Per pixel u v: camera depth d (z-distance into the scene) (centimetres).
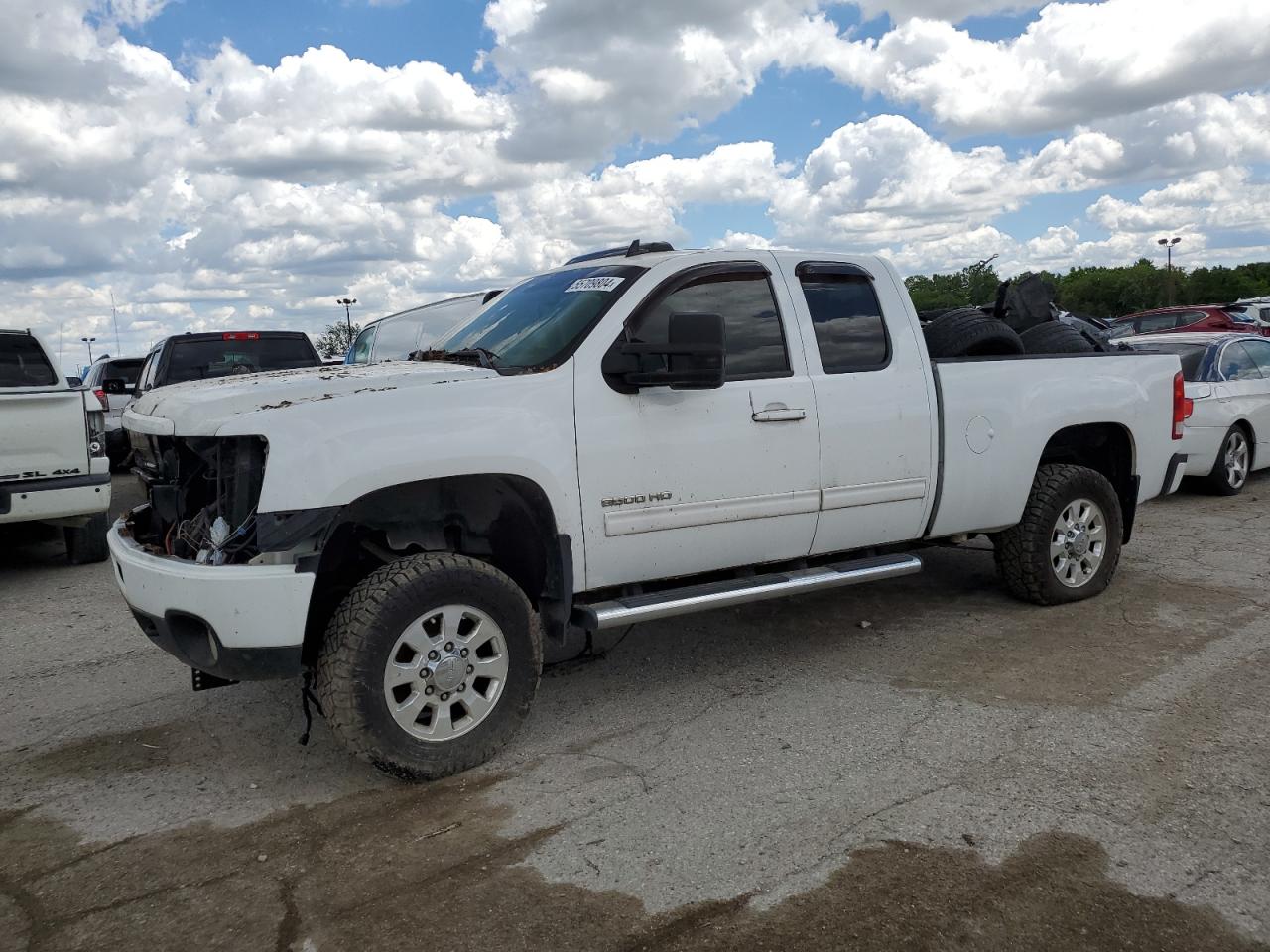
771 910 284
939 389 516
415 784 376
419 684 370
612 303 430
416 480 370
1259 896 285
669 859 314
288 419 353
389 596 360
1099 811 337
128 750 423
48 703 487
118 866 322
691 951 266
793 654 522
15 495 735
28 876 318
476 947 271
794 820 337
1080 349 636
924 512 516
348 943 275
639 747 406
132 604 396
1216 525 820
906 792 355
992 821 332
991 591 630
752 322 467
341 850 328
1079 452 629
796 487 467
